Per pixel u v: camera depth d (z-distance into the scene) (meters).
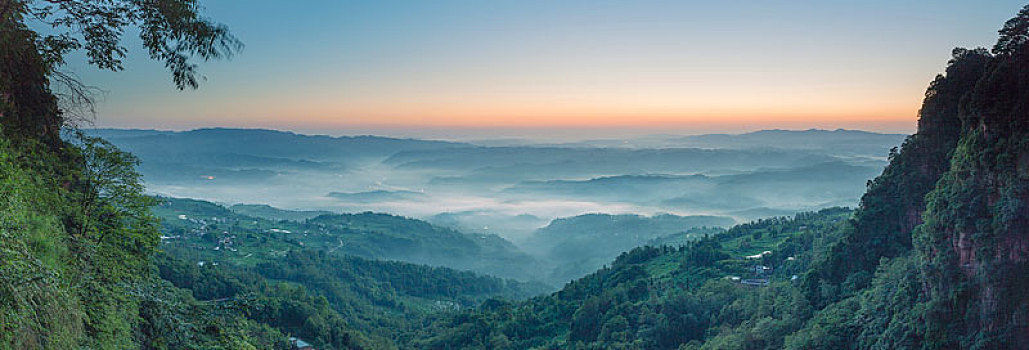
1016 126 46.75
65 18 21.72
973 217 49.16
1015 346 44.84
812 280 84.44
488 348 134.50
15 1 20.53
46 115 24.58
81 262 22.86
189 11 21.83
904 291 58.22
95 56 22.50
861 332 62.69
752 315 95.88
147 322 28.16
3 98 21.83
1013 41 50.66
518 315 154.62
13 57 21.88
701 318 113.25
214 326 33.09
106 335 22.66
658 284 145.62
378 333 154.62
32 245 18.77
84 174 26.38
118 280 26.28
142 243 29.41
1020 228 45.38
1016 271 45.34
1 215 15.95
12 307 14.77
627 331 115.50
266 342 78.06
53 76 23.55
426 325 173.12
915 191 72.75
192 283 112.69
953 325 49.41
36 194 21.17
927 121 72.00
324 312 120.00
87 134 26.66
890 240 75.50
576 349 120.88
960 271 49.94
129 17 22.05
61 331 17.53
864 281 74.38
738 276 138.25
